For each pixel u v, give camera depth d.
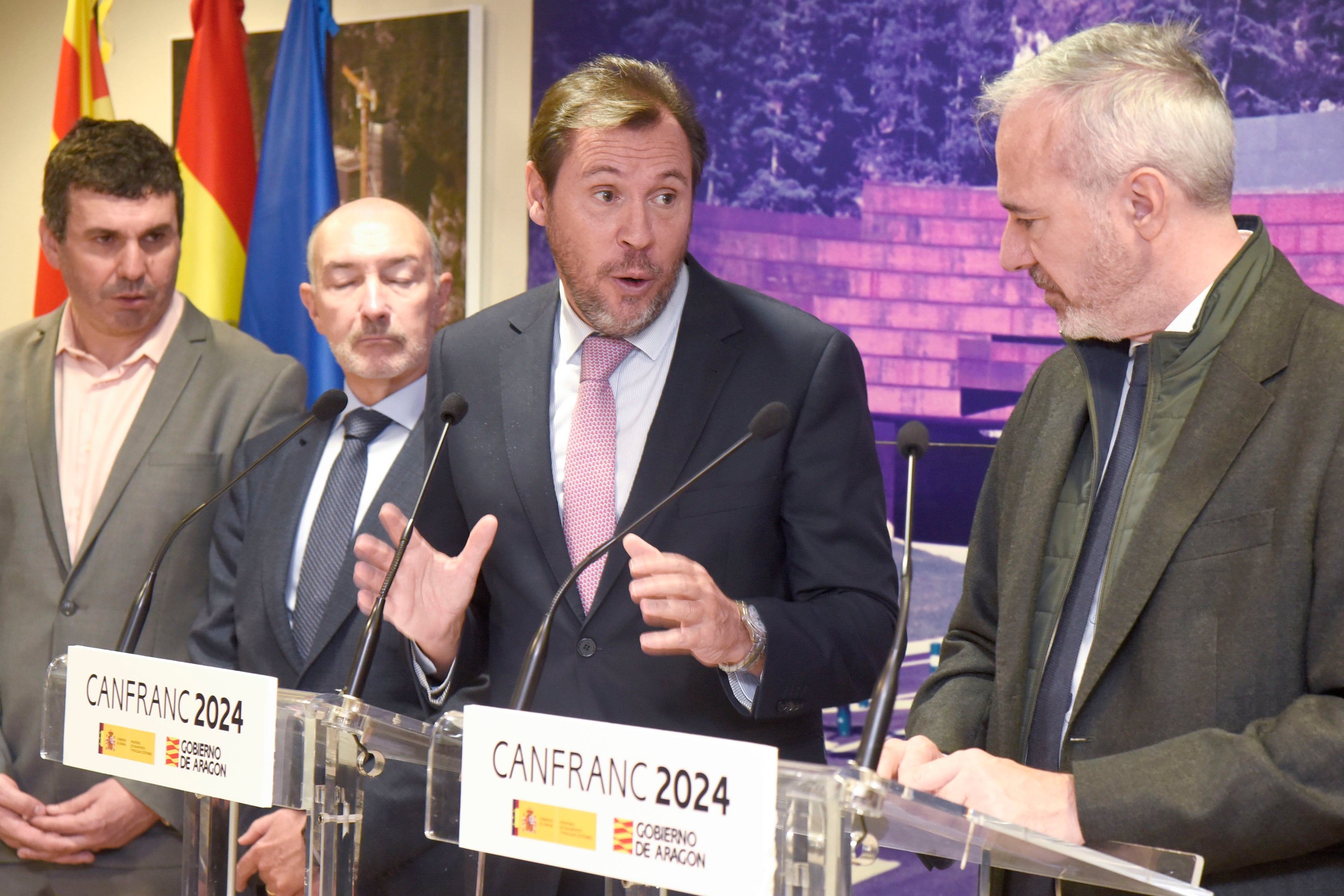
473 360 1.79
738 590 1.61
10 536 2.37
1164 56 1.31
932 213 2.99
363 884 1.81
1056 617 1.42
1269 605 1.22
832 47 3.07
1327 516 1.18
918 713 1.56
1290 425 1.24
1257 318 1.29
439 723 1.17
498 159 3.48
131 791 2.17
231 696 1.27
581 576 1.61
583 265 1.60
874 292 3.05
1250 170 2.67
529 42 3.43
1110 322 1.37
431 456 1.78
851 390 1.69
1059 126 1.31
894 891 2.57
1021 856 1.01
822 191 3.09
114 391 2.46
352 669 1.33
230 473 2.38
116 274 2.36
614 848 1.01
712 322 1.70
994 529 1.64
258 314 3.26
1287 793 1.11
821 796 0.94
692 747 0.97
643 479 1.61
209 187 3.37
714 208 3.19
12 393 2.45
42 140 4.11
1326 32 2.59
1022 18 2.88
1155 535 1.28
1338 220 2.60
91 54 3.47
